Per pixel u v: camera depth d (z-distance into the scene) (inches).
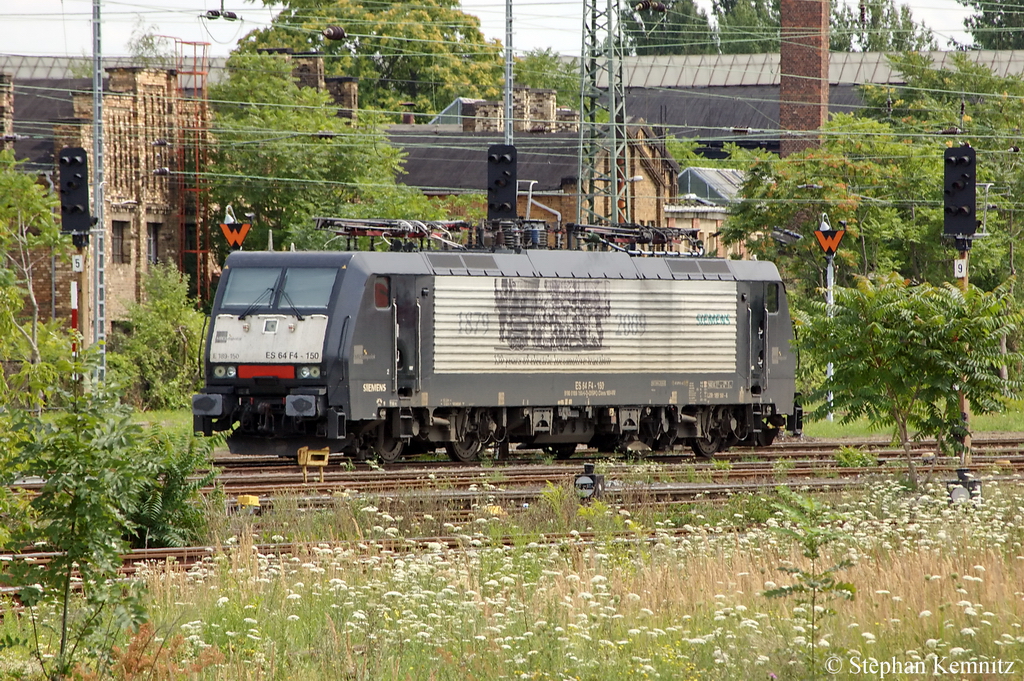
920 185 7116.1
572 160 7864.2
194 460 2315.5
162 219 6855.3
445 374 3511.3
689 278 3914.9
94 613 1392.7
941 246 7106.3
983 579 1779.0
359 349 3363.7
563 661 1435.8
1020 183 7637.8
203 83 7480.3
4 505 1493.6
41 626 1561.3
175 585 1804.9
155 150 6806.1
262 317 3408.0
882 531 2241.6
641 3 5940.0
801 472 3272.6
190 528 2329.0
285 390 3385.8
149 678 1363.2
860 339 2874.0
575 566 2085.4
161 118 6884.8
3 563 1496.1
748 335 4037.9
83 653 1419.8
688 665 1430.9
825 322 2896.2
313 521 2415.1
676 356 3892.7
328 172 7204.7
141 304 6181.1
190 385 5930.1
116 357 4517.7
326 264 3435.0
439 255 3538.4
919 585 1752.0
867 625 1566.2
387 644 1470.2
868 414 2950.3
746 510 2699.3
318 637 1521.9
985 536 2188.7
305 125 7165.4
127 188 6594.5
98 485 1332.4
